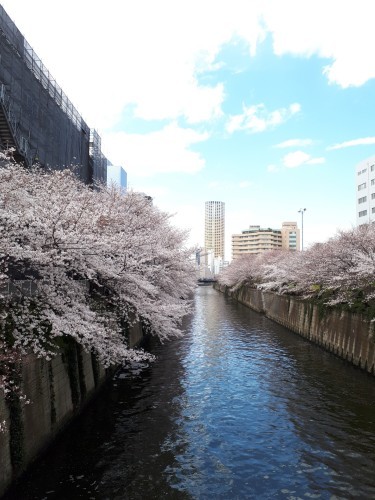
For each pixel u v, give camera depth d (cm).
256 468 1101
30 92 3073
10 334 1016
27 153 2880
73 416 1370
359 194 8075
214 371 2108
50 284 1288
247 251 15225
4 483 905
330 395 1731
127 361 2225
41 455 1106
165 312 1995
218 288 11800
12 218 1079
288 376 2039
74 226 1309
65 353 1318
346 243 2595
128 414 1464
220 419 1440
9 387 916
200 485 1009
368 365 2094
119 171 6494
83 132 4541
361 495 981
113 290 1764
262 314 4988
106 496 947
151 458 1139
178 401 1617
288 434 1321
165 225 3027
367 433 1334
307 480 1045
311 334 3058
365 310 2200
